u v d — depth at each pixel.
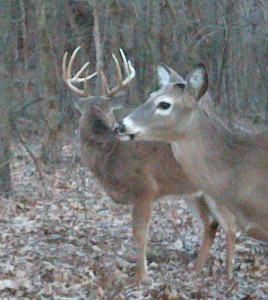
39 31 25.98
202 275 13.52
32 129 26.12
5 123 19.70
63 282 12.27
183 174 13.49
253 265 14.12
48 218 17.09
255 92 32.38
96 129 14.21
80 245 14.84
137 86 28.44
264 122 30.47
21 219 16.95
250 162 10.70
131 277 13.14
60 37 27.78
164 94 10.49
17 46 29.92
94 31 25.77
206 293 12.16
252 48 31.66
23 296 11.45
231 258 13.45
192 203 13.88
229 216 13.48
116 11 28.20
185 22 28.55
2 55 20.31
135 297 11.81
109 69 28.89
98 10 27.67
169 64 28.50
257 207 10.73
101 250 14.44
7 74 20.16
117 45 28.69
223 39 28.94
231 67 30.61
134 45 28.70
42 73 25.47
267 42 31.30
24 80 27.61
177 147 10.66
